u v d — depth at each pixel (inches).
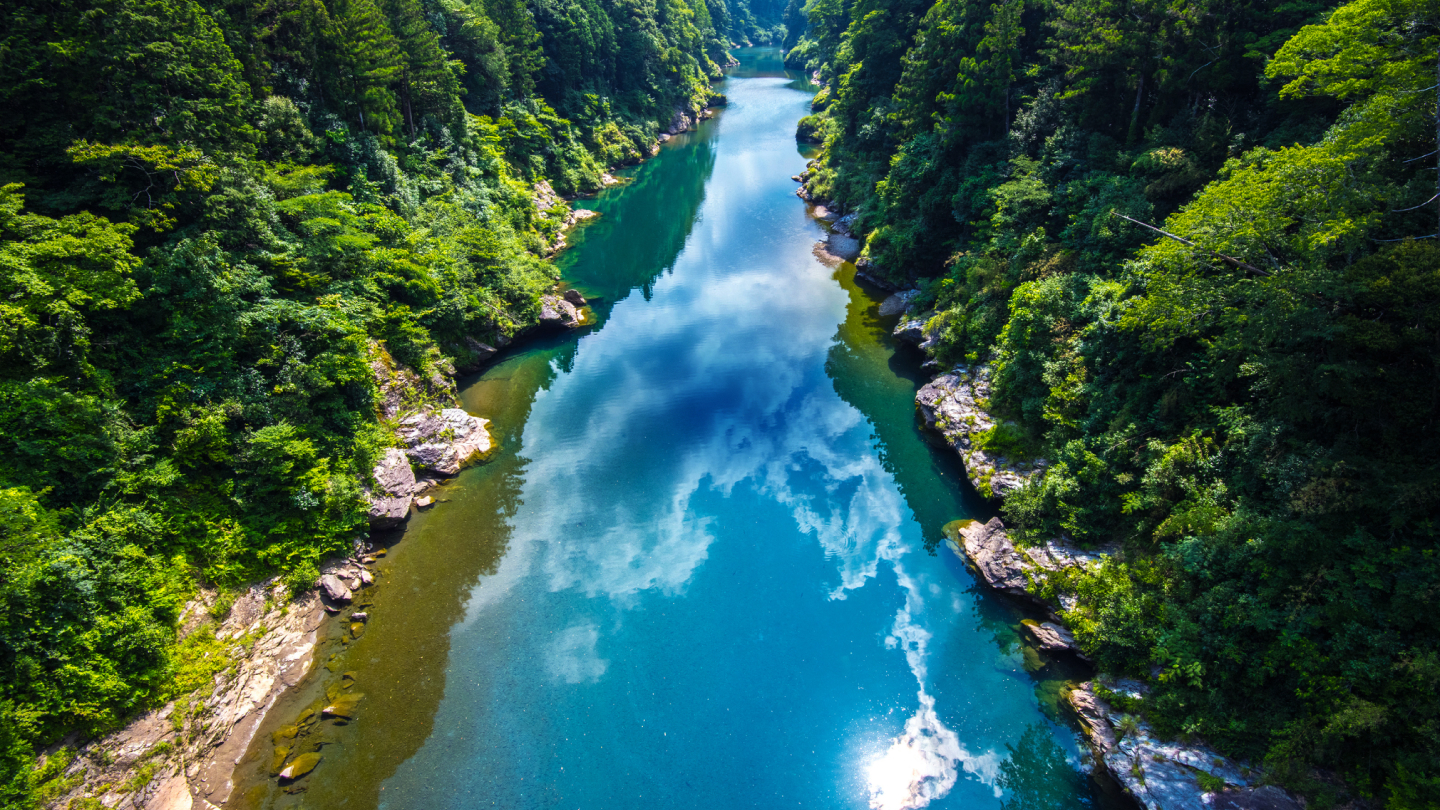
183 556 856.9
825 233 2394.2
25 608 671.1
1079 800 719.7
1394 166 756.6
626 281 2138.3
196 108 1138.7
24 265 828.0
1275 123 1161.4
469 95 2630.4
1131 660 776.9
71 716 681.0
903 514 1153.4
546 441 1360.7
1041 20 1747.0
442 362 1429.6
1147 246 1044.5
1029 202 1389.0
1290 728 623.2
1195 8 1238.3
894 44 2421.3
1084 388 1037.8
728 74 6250.0
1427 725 544.1
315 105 1621.6
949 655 895.1
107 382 888.3
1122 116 1430.9
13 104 1032.2
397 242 1496.1
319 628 918.4
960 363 1390.3
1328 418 731.4
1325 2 1154.7
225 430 955.3
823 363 1615.4
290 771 742.5
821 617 964.6
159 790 692.7
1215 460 819.4
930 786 751.7
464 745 790.5
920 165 1818.4
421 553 1060.5
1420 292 631.2
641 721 825.5
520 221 2240.4
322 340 1106.7
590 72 3631.9
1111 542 911.7
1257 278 765.9
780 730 815.7
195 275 998.4
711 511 1179.9
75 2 1053.8
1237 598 703.7
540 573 1039.0
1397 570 624.7
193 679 771.4
